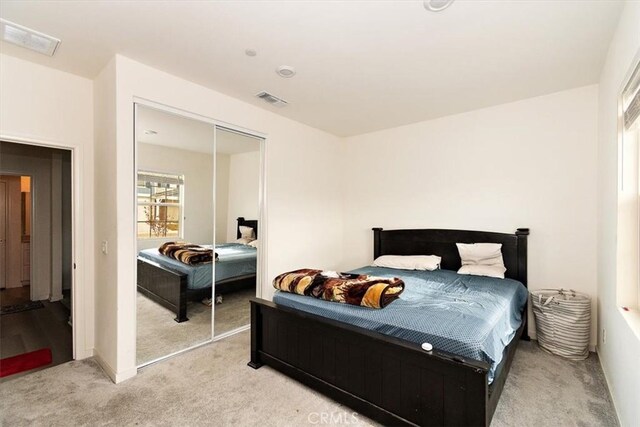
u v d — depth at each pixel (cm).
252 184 357
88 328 279
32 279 448
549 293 307
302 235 417
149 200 268
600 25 196
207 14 190
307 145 425
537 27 199
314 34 210
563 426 187
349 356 201
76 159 273
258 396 218
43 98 255
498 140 346
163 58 244
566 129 305
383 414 185
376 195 455
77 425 187
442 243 382
